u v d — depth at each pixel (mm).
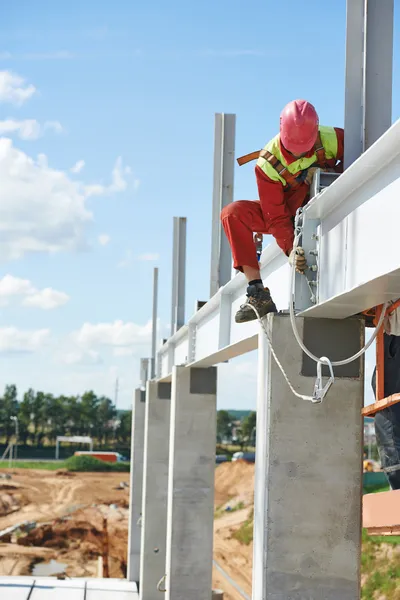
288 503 5262
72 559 51906
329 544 5246
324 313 5215
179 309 13688
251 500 60875
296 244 4973
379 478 52031
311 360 5340
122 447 128250
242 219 5523
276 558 5227
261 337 5508
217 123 9805
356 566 5242
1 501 65375
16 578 17078
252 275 5508
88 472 81375
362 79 4820
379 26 4789
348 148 4805
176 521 11711
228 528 55438
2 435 129000
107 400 132000
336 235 4801
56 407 130375
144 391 19672
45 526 55375
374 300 4652
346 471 5305
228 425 131875
